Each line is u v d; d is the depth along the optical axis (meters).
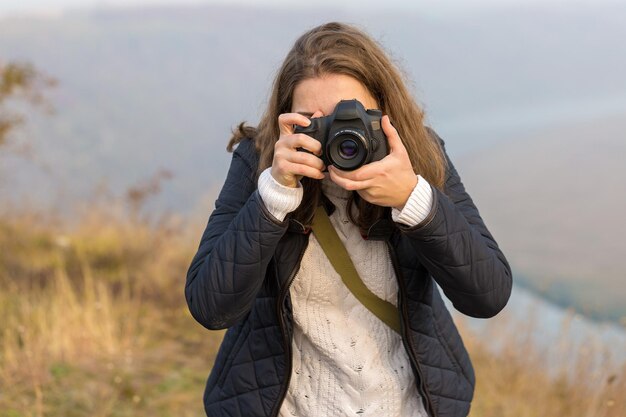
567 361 4.48
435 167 1.74
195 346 5.15
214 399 1.82
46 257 7.21
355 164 1.46
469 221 1.75
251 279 1.58
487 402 4.36
